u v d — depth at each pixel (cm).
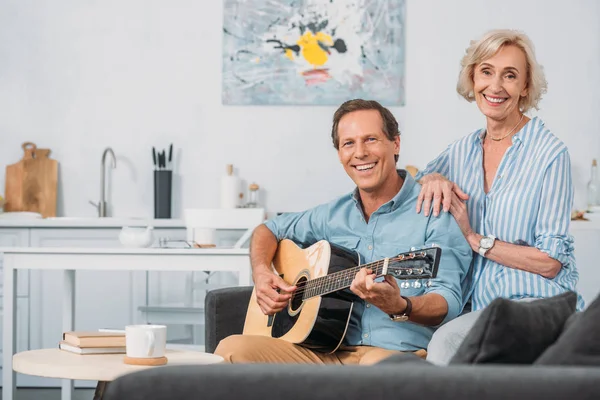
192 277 488
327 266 262
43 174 524
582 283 494
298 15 525
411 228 262
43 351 222
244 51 526
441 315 242
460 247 258
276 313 273
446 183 265
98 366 199
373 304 236
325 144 524
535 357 142
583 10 518
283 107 525
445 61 522
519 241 265
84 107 527
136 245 359
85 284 493
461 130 521
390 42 522
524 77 271
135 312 493
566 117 519
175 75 527
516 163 269
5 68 527
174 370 116
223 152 526
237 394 114
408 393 112
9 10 527
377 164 263
